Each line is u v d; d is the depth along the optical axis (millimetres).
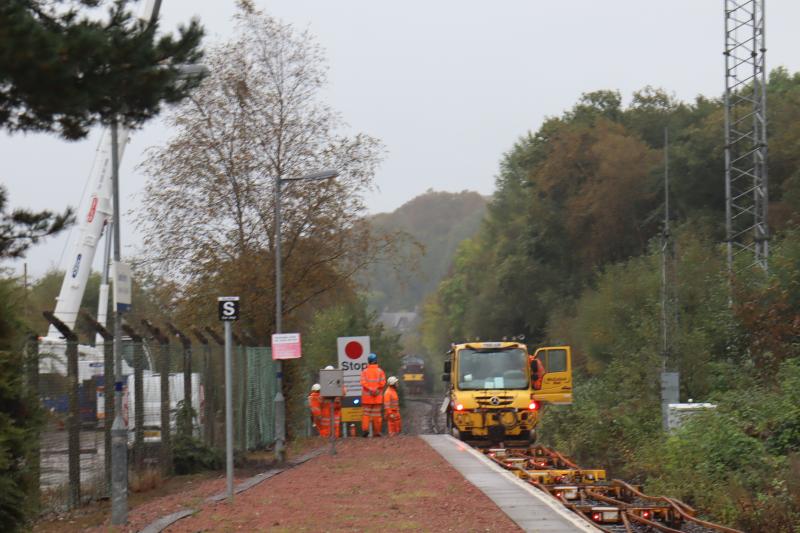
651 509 17469
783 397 23172
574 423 33844
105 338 18891
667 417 26828
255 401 30203
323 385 25656
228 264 33719
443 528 13750
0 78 11609
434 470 21203
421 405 85750
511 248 86250
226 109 34312
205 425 24734
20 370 11594
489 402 31516
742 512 17297
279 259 31234
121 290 15328
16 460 11273
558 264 76938
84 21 12219
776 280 29328
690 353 31922
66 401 16641
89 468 17781
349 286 36062
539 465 25094
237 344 28328
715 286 35156
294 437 34312
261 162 34281
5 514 11117
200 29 12773
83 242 35219
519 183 96875
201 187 34312
